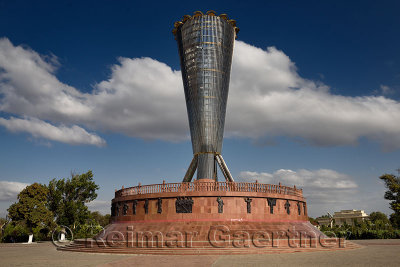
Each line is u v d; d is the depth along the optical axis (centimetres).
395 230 6075
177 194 3525
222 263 2030
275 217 3609
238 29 6028
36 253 3091
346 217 13888
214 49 5559
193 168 5491
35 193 5716
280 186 3869
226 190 3528
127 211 3838
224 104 5531
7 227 6556
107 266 1964
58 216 6612
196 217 3412
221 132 5441
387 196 6806
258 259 2242
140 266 1941
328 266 1852
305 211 4197
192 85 5509
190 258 2369
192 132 5466
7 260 2406
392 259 2216
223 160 5344
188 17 5784
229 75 5691
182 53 5756
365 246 3634
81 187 6988
